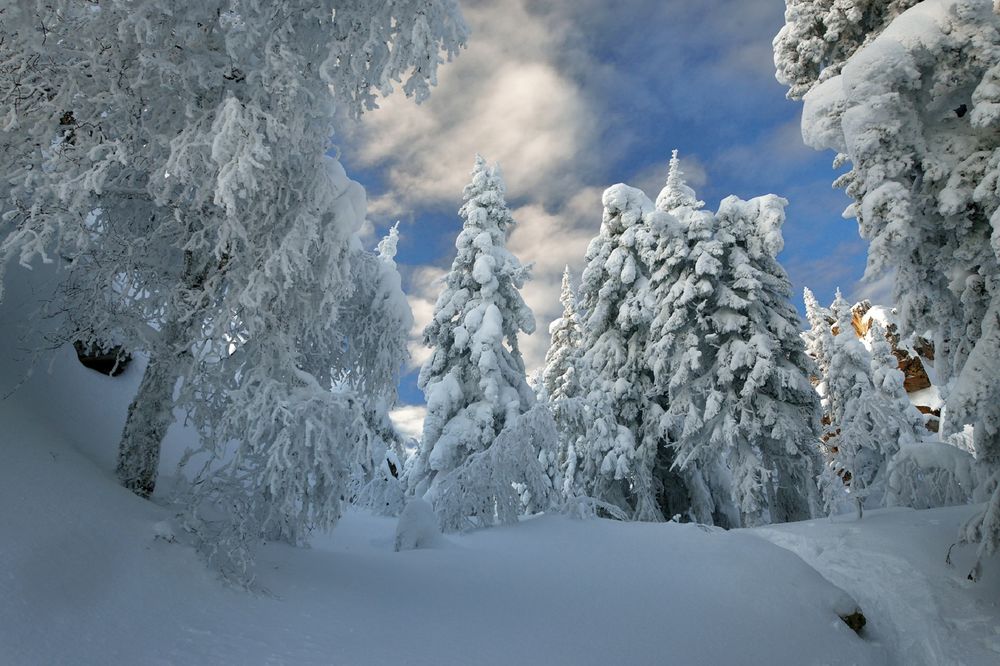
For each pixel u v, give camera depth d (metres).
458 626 5.61
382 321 8.05
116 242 5.67
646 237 21.17
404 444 15.70
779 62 11.82
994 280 7.34
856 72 7.92
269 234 5.66
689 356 18.52
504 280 19.89
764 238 19.56
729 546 10.20
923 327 8.66
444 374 19.62
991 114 6.71
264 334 5.75
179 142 5.02
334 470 5.59
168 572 4.45
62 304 5.83
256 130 5.01
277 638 4.20
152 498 5.80
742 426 17.17
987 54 7.11
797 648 7.12
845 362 24.91
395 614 5.49
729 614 7.74
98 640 3.38
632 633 6.59
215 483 5.26
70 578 3.74
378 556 7.96
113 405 7.08
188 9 5.34
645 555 9.63
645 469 19.47
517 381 18.89
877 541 10.19
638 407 20.75
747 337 19.00
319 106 5.82
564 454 21.20
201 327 6.06
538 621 6.35
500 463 11.84
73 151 4.80
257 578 5.22
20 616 3.21
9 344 6.02
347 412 5.59
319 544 8.22
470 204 20.52
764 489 16.80
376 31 5.62
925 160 7.58
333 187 5.89
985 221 7.46
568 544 9.93
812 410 17.83
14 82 4.57
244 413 5.30
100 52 4.99
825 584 9.07
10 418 5.03
